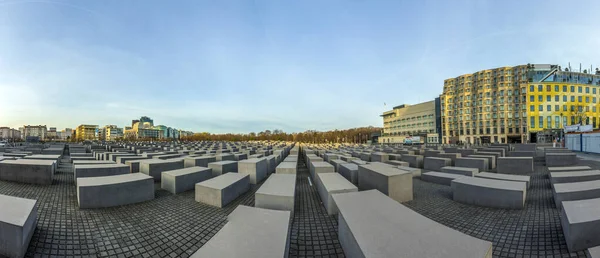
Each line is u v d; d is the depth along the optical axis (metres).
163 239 5.54
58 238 5.36
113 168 10.99
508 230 5.88
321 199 9.06
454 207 7.89
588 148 27.64
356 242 3.62
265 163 14.64
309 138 132.50
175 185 9.73
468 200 8.26
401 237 3.70
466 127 79.88
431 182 11.94
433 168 16.55
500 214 7.02
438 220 6.73
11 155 17.78
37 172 10.57
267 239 3.93
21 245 4.47
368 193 6.06
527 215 6.84
